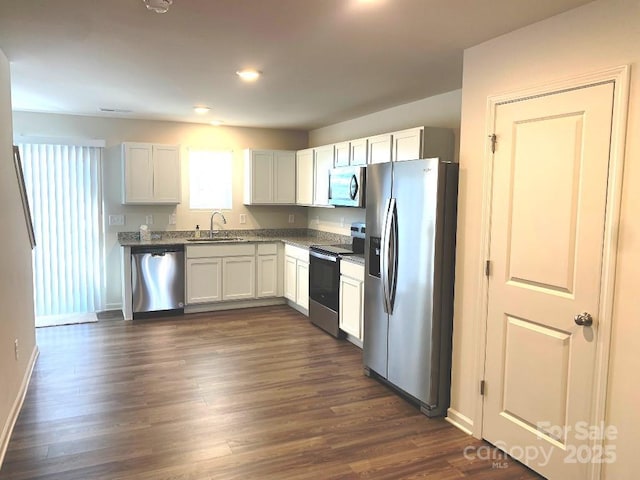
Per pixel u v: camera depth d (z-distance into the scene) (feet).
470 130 9.70
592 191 7.33
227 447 9.11
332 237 20.33
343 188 15.97
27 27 8.67
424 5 7.53
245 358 14.12
